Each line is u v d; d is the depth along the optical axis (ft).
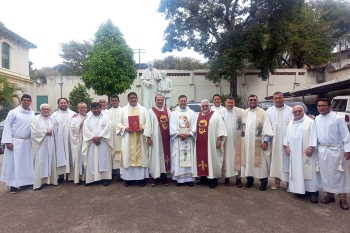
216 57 65.72
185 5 64.85
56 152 18.67
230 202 15.31
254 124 17.78
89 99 66.80
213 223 12.55
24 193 17.06
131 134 18.22
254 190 17.66
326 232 11.71
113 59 60.44
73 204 15.02
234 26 67.46
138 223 12.55
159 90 31.83
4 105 51.39
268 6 61.77
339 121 14.60
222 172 18.72
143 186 18.49
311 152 15.30
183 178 18.69
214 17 67.82
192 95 76.13
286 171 16.93
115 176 21.02
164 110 19.22
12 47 67.26
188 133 18.56
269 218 13.14
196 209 14.23
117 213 13.71
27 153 17.70
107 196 16.37
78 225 12.39
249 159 17.69
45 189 17.85
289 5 59.72
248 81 76.95
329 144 14.76
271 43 63.36
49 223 12.61
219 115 18.22
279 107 17.44
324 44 81.92
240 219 13.00
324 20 86.43
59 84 78.59
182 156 18.56
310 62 80.84
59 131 18.74
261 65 67.00
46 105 18.10
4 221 12.86
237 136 18.48
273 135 17.13
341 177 14.57
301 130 15.66
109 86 61.52
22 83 71.87
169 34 70.44
